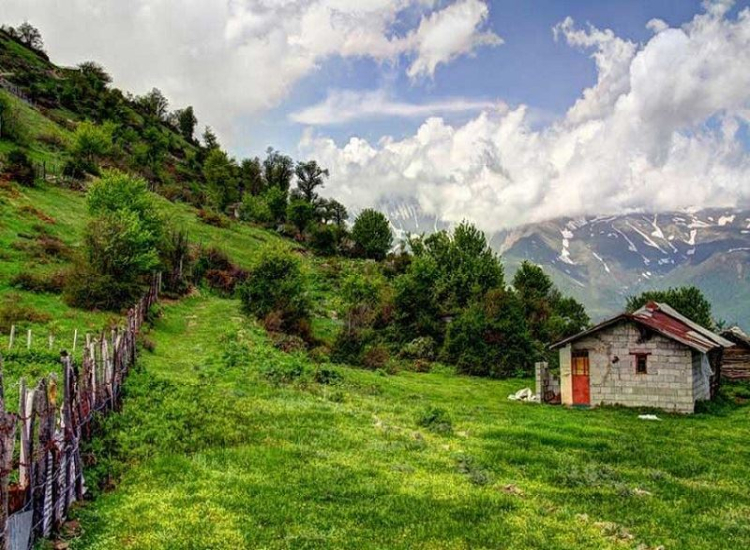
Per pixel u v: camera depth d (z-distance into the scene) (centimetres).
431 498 1761
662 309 5375
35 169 9150
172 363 3869
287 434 2420
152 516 1480
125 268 5506
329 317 8006
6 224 6544
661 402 4225
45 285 5141
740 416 4069
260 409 2833
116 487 1684
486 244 9819
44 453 1288
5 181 8244
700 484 2167
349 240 16312
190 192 15312
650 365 4272
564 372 4472
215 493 1667
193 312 6366
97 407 2052
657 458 2528
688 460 2516
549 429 3155
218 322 5741
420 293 7500
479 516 1638
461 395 4694
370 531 1474
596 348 4409
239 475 1855
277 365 4150
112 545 1312
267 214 15162
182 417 2402
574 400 4419
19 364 2853
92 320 4644
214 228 11619
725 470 2380
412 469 2075
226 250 10256
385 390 4347
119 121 18388
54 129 13200
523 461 2367
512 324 6494
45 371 2772
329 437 2442
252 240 11800
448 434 2841
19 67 18950
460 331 6562
